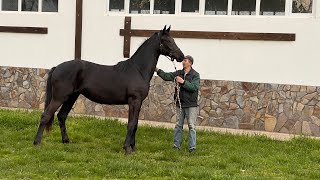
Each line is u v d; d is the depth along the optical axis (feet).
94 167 28.30
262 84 43.14
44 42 49.49
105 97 32.55
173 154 32.55
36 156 30.53
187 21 44.75
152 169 28.63
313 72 41.65
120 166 28.53
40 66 49.85
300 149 35.45
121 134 38.70
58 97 32.27
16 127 39.19
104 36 47.37
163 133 39.63
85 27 47.96
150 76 33.06
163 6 45.98
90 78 32.48
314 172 29.04
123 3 47.14
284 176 28.32
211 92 44.57
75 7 48.11
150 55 32.78
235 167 29.99
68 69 32.27
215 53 44.21
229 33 43.55
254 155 33.35
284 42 42.27
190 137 33.63
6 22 50.42
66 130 36.99
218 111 44.52
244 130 42.98
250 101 43.57
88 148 33.73
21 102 50.72
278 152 34.50
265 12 43.21
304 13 42.16
